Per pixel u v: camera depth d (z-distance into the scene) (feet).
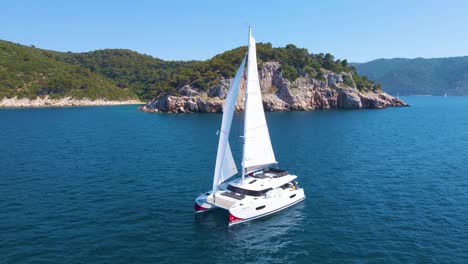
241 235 73.26
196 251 65.72
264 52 545.44
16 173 122.52
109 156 156.35
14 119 337.93
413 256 64.44
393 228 77.20
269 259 63.16
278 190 87.92
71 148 176.96
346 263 61.87
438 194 101.91
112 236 71.26
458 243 69.82
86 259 61.57
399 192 103.71
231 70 494.59
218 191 87.30
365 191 104.53
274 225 78.79
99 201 93.20
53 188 104.73
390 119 350.64
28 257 61.77
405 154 163.22
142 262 61.05
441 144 194.80
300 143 192.44
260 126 89.35
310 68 536.42
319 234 74.18
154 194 100.01
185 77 505.25
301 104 500.33
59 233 72.23
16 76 592.60
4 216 81.15
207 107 462.19
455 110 520.01
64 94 627.46
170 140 208.64
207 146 186.29
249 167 92.07
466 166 138.62
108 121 332.39
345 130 254.47
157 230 74.79
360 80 594.65
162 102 487.20
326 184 111.75
